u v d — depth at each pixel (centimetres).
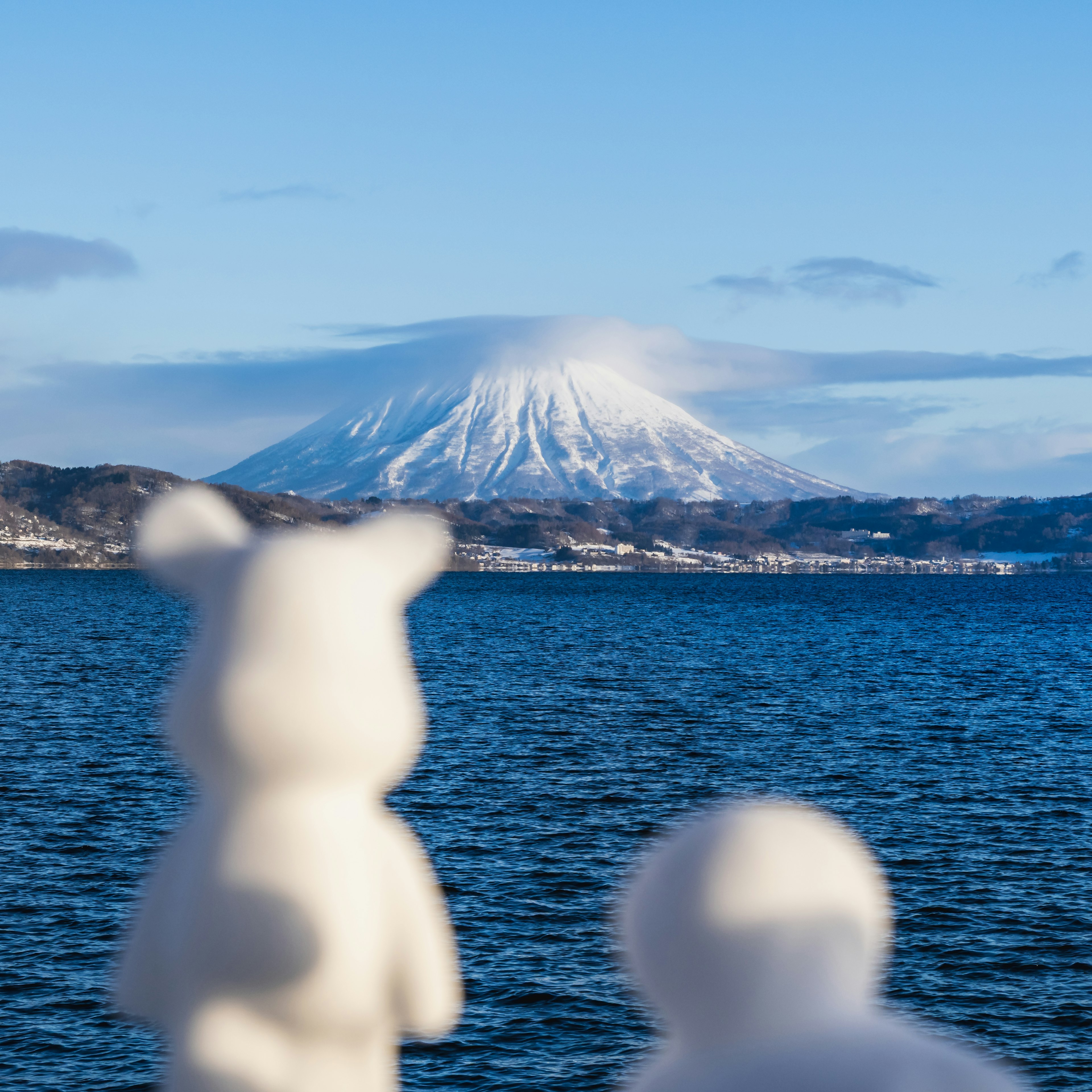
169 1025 252
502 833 3166
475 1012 2025
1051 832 3219
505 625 12062
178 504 249
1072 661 8388
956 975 2178
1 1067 1820
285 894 240
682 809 3456
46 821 3231
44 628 10694
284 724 228
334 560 239
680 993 156
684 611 15450
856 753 4472
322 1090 248
